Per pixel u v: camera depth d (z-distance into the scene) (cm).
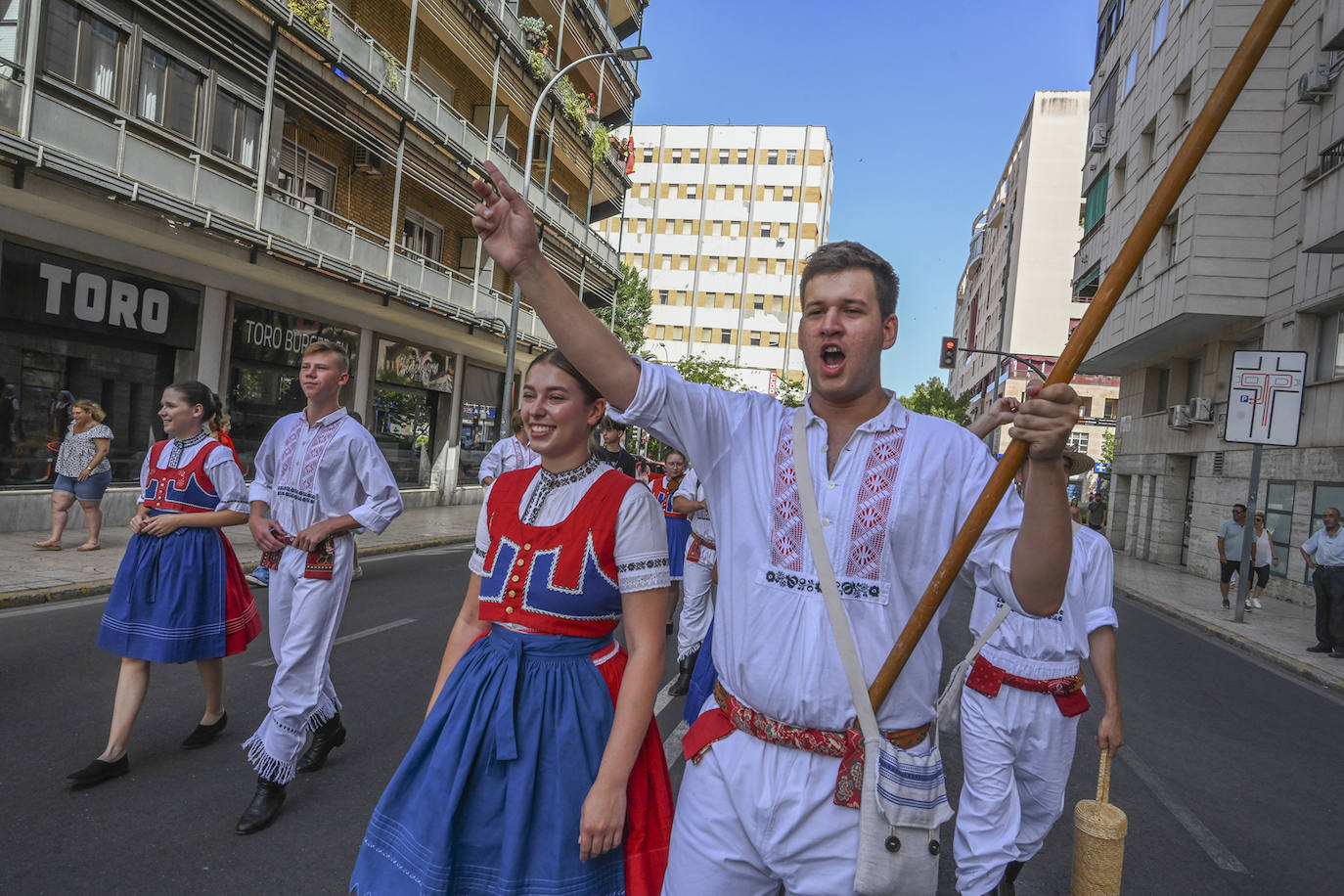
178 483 428
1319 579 1104
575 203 3328
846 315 181
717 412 193
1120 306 2411
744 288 6944
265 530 399
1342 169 1419
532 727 220
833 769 175
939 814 170
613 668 236
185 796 404
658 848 226
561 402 232
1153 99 2317
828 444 187
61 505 1023
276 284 1603
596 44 3148
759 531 185
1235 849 457
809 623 176
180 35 1327
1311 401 1648
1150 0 2397
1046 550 152
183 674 601
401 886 213
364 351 1970
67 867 333
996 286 6556
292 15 1473
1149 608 1512
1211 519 2056
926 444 180
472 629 249
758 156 6969
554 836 216
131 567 423
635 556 227
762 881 185
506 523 238
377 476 404
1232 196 1870
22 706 509
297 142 1730
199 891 323
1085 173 3152
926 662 178
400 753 482
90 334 1263
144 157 1206
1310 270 1666
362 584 1034
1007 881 340
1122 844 301
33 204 1105
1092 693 802
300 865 348
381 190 2052
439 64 2256
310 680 390
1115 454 2930
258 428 1614
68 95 1157
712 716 191
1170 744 651
